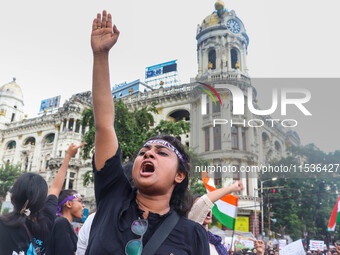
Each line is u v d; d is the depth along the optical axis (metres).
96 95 1.69
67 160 3.21
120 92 47.53
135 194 1.76
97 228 1.59
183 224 1.64
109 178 1.71
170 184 1.73
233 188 2.90
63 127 39.09
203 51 32.28
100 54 1.67
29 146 43.72
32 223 2.50
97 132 1.70
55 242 2.70
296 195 31.30
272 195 30.84
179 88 34.25
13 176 36.50
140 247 1.44
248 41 34.00
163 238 1.53
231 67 32.78
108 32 1.69
